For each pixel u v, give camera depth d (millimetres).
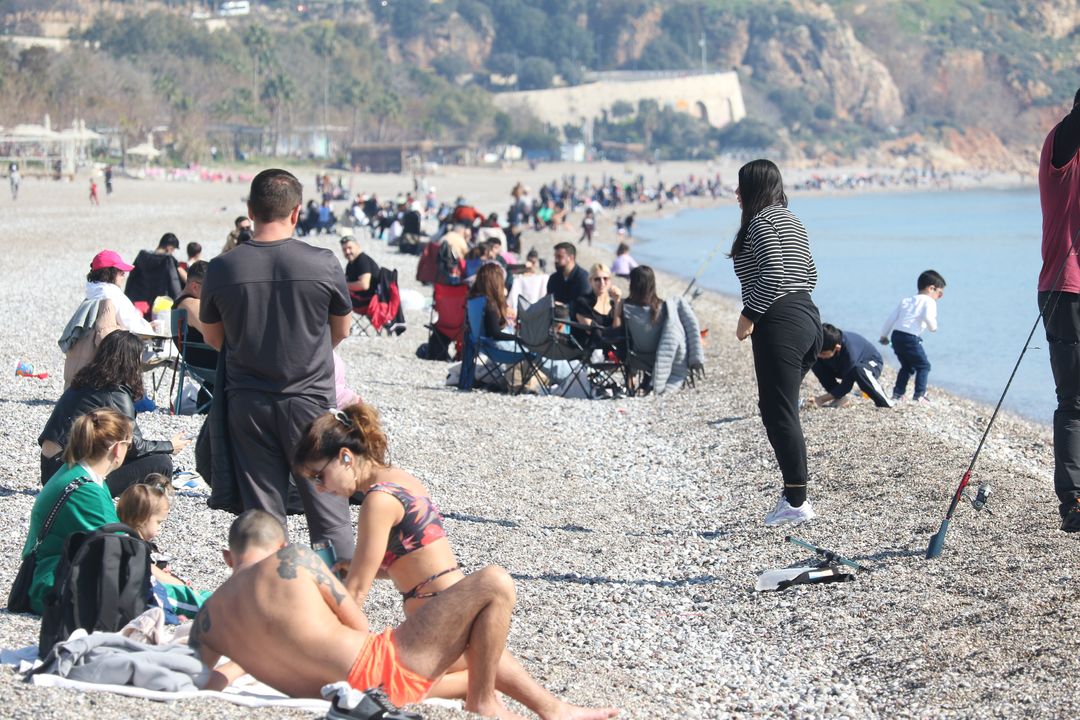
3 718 8867
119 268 21141
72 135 182250
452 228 49812
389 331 38750
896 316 28516
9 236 84125
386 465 10633
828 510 18391
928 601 14148
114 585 11117
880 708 11828
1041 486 18766
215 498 12141
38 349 34000
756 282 16109
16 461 20438
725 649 13781
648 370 29703
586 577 16297
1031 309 63281
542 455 23766
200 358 24422
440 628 9914
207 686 10094
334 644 9797
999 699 11430
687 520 19234
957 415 27812
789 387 16453
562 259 30875
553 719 10422
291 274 11797
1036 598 13633
